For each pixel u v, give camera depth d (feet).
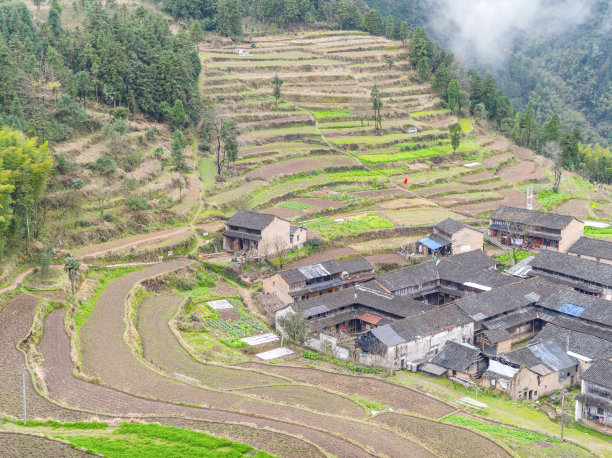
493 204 466.70
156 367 234.58
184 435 176.55
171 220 384.47
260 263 354.74
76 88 453.17
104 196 373.40
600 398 236.02
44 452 162.50
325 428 198.49
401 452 187.42
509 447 200.03
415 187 491.31
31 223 315.37
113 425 182.39
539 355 265.95
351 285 342.03
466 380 258.57
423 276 341.41
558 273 349.82
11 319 245.65
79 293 287.28
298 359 270.05
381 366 266.77
